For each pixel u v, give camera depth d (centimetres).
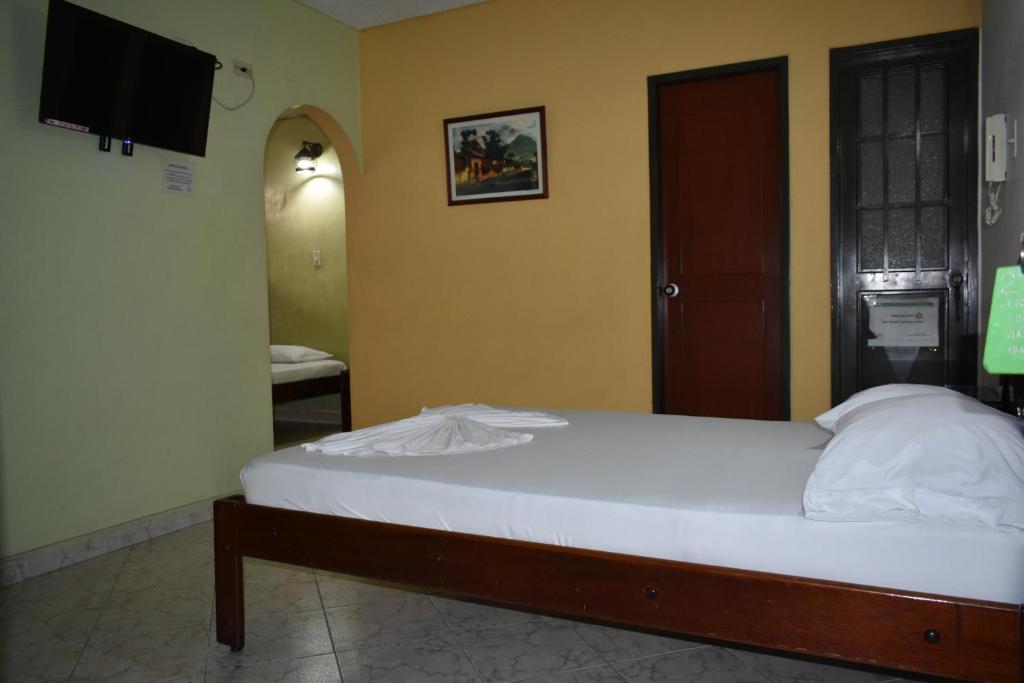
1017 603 131
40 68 274
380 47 452
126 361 306
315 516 195
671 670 188
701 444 216
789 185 356
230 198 359
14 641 212
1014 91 244
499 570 172
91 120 280
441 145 439
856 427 156
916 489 141
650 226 387
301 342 570
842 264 352
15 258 265
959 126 331
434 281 446
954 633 133
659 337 390
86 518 289
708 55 370
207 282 345
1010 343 144
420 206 448
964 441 142
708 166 381
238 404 361
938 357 341
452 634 212
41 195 274
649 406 393
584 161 401
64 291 282
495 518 175
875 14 338
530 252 418
